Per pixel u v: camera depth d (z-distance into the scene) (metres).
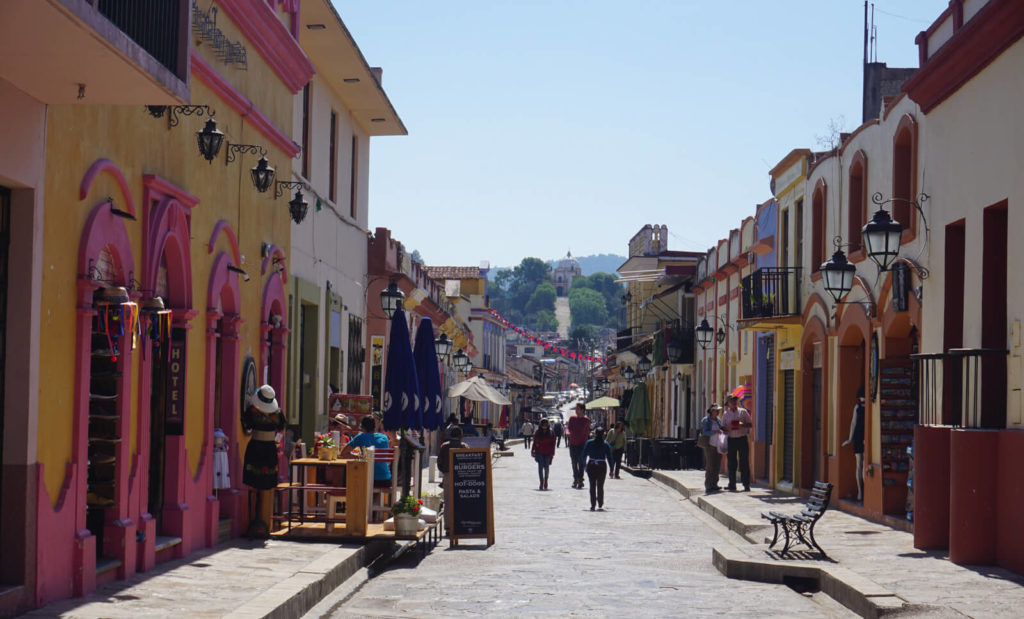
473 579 12.94
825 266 17.80
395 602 11.26
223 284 13.82
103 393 10.65
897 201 17.88
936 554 13.84
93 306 10.00
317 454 16.20
